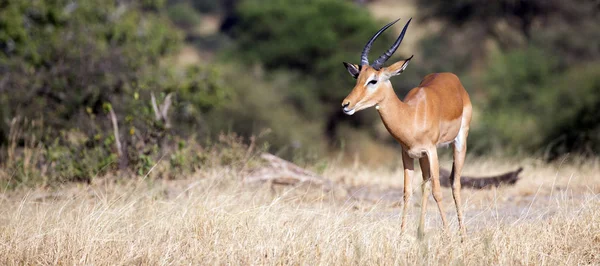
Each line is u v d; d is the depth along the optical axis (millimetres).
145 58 27422
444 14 50875
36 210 11336
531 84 41031
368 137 46531
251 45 50188
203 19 87438
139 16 30719
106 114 18641
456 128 11875
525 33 49844
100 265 9047
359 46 48594
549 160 26500
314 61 48625
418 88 11539
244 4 50906
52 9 28266
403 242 9742
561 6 48438
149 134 16578
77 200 12773
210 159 16234
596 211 10617
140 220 10719
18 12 27156
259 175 15344
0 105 20281
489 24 50094
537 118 34000
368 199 14688
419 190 12867
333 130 47812
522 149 29906
